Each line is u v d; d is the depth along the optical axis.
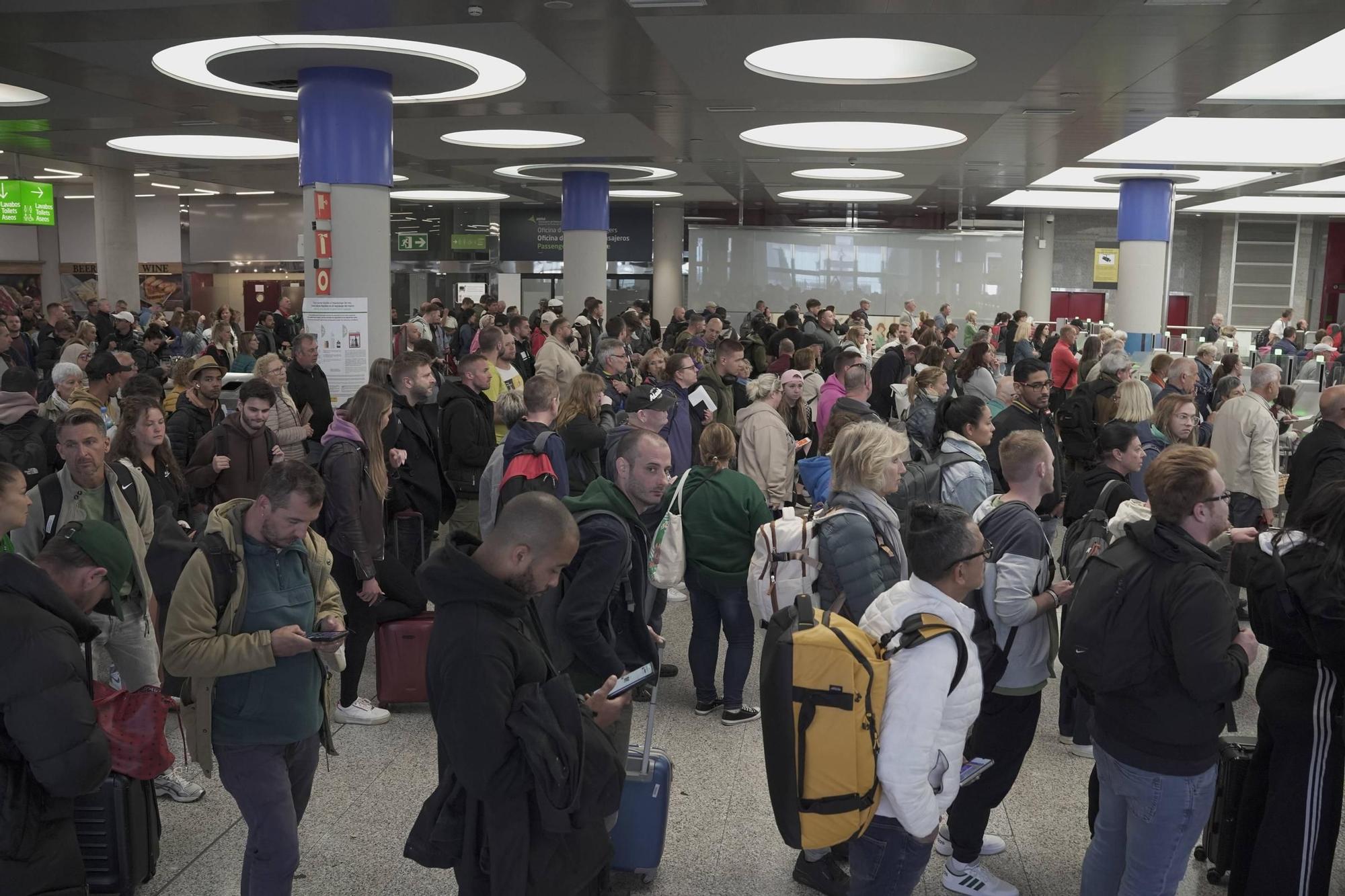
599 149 16.53
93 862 3.79
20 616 2.94
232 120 13.78
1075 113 12.55
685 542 5.53
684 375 8.29
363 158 10.27
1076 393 9.62
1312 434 6.34
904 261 28.14
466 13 8.27
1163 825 3.19
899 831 3.06
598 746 2.87
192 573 3.32
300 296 30.62
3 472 3.23
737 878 4.18
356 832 4.50
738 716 5.71
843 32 8.76
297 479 3.36
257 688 3.37
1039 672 3.89
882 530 4.38
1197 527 3.14
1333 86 12.15
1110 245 29.19
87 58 10.05
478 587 2.69
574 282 19.84
